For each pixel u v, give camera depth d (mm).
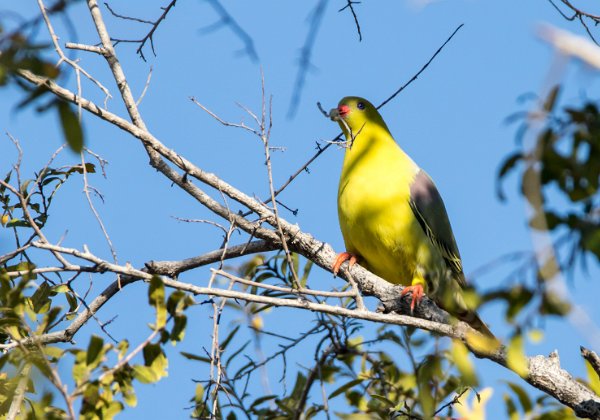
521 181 4934
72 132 5223
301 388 10055
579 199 5410
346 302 10641
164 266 10680
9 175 9992
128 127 9961
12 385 7531
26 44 5262
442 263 12094
